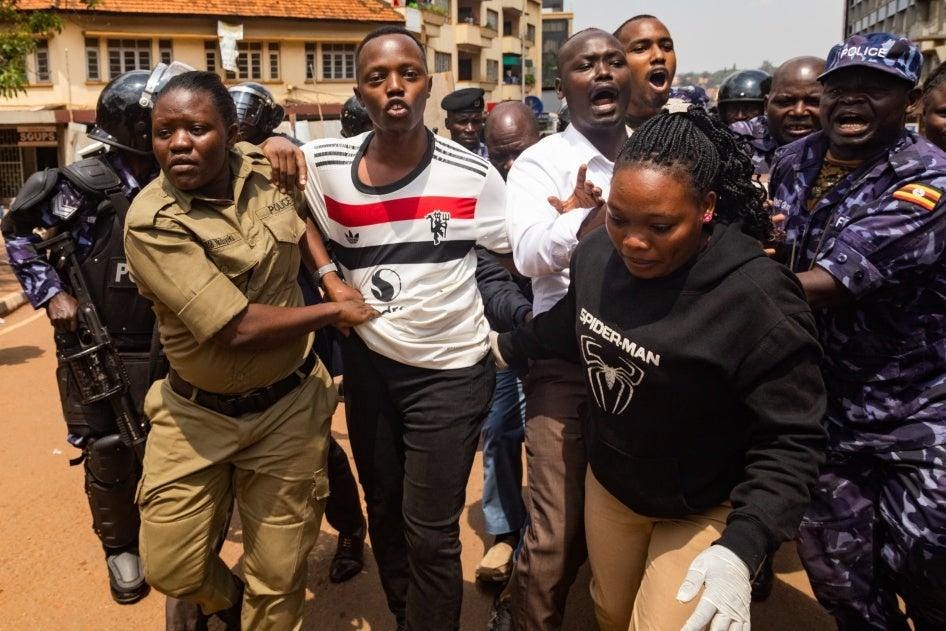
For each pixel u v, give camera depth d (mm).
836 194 2537
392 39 2418
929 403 2391
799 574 3510
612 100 2748
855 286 2309
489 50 40656
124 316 3004
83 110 23219
